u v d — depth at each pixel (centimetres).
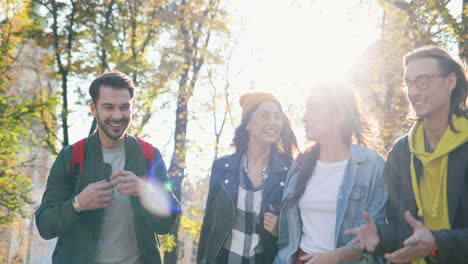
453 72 261
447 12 1077
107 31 1462
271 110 420
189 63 1575
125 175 317
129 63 1457
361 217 313
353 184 319
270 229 359
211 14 1563
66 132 1504
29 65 1652
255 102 424
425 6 1083
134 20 1498
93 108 341
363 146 336
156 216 336
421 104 262
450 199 257
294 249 331
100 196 310
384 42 1119
